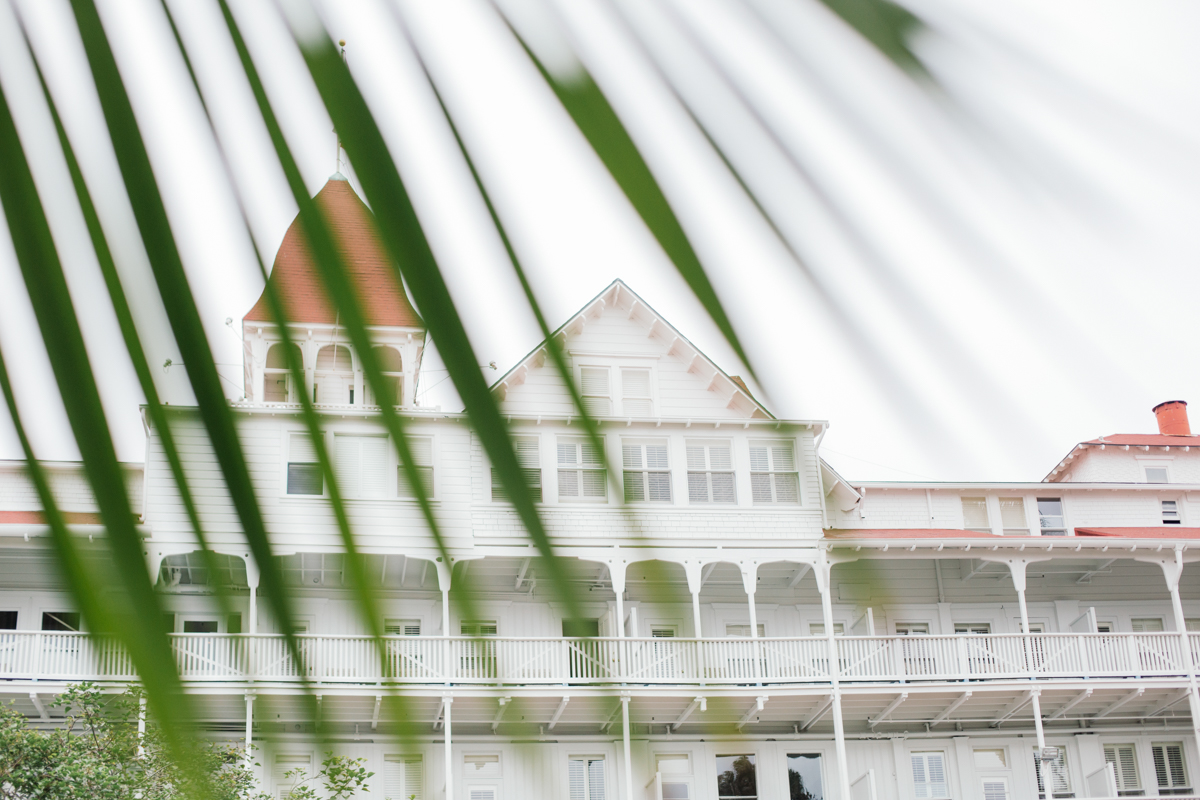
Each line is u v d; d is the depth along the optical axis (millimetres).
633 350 27031
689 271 854
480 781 23766
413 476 1079
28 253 870
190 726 958
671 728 25406
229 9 921
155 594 953
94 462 888
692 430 26469
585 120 882
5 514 22828
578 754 24938
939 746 26766
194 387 923
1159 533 29375
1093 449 32656
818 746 26156
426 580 25484
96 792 15266
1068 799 26656
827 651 25359
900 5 888
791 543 26078
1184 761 27469
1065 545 26922
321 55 911
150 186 893
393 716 1089
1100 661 26234
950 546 26562
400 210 895
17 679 21969
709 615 27312
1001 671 25812
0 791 15500
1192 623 29328
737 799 25391
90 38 904
